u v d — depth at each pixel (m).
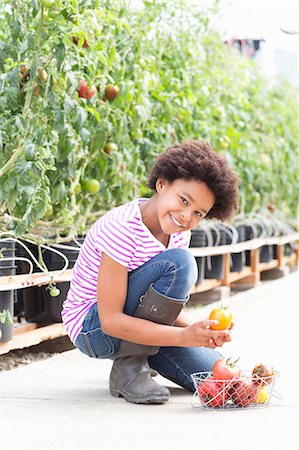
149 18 5.45
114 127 4.95
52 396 3.54
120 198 5.29
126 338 3.28
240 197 7.80
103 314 3.29
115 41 4.99
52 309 4.65
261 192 8.51
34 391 3.64
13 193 4.04
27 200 4.09
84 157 4.79
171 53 6.07
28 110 4.02
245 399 3.32
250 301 7.03
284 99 9.63
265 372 3.38
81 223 5.04
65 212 4.66
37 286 4.66
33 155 3.99
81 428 3.02
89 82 4.41
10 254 4.24
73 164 4.54
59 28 3.93
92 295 3.46
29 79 4.08
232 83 7.66
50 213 4.64
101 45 4.54
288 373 4.02
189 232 3.56
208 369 3.53
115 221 3.29
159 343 3.25
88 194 5.04
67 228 4.83
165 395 3.37
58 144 4.50
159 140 5.62
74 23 4.05
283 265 9.79
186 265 3.29
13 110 4.22
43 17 3.94
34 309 4.68
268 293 7.65
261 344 4.88
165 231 3.27
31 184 4.01
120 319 3.26
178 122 6.05
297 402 3.44
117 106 5.01
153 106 5.70
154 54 5.89
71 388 3.70
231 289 8.17
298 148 9.84
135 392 3.38
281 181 9.32
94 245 3.37
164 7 5.57
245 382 3.32
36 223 4.61
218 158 3.26
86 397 3.52
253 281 8.24
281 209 9.68
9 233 4.20
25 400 3.47
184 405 3.37
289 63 10.14
